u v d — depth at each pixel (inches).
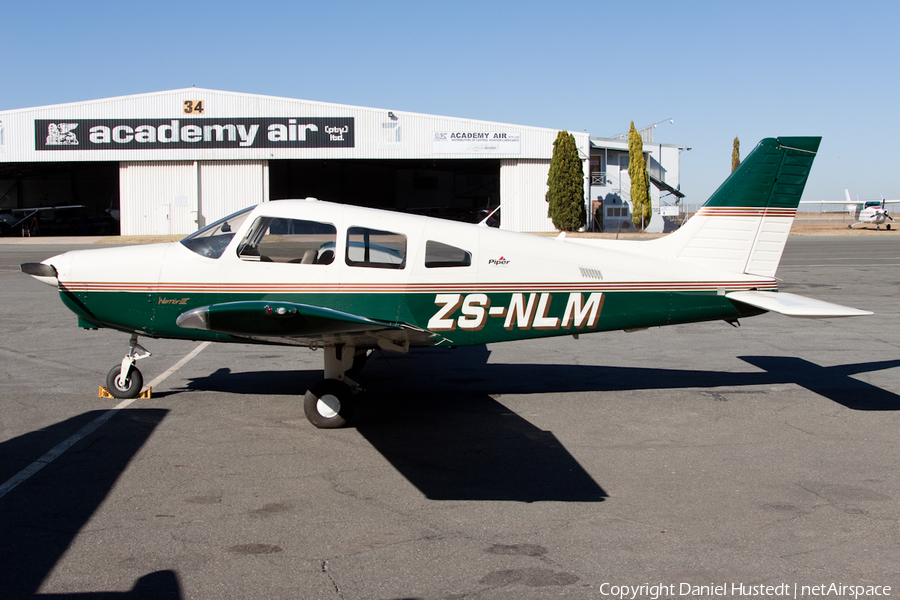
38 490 166.9
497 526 149.3
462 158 1518.2
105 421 223.8
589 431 218.2
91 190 2085.4
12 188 2086.6
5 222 1583.4
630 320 251.8
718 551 138.3
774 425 224.5
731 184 255.9
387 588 123.7
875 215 2046.0
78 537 142.2
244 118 1467.8
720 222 255.8
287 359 322.3
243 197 1492.4
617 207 1929.1
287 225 235.9
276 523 149.9
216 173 1485.0
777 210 256.1
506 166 1553.9
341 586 124.2
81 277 237.6
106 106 1455.5
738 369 307.1
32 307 475.5
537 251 244.7
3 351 334.6
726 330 409.1
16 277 671.1
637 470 184.1
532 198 1561.3
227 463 187.3
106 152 1464.1
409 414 236.7
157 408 239.9
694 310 255.1
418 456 194.5
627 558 135.3
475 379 287.7
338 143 1488.7
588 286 246.4
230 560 133.3
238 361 317.4
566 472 182.5
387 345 220.4
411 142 1502.2
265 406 243.8
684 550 138.7
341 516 153.9
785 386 276.4
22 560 132.3
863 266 812.0
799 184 256.1
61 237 1557.6
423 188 2242.9
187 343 359.9
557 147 1492.4
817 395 262.2
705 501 163.3
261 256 235.3
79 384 271.6
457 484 173.8
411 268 236.1
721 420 230.1
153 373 292.7
